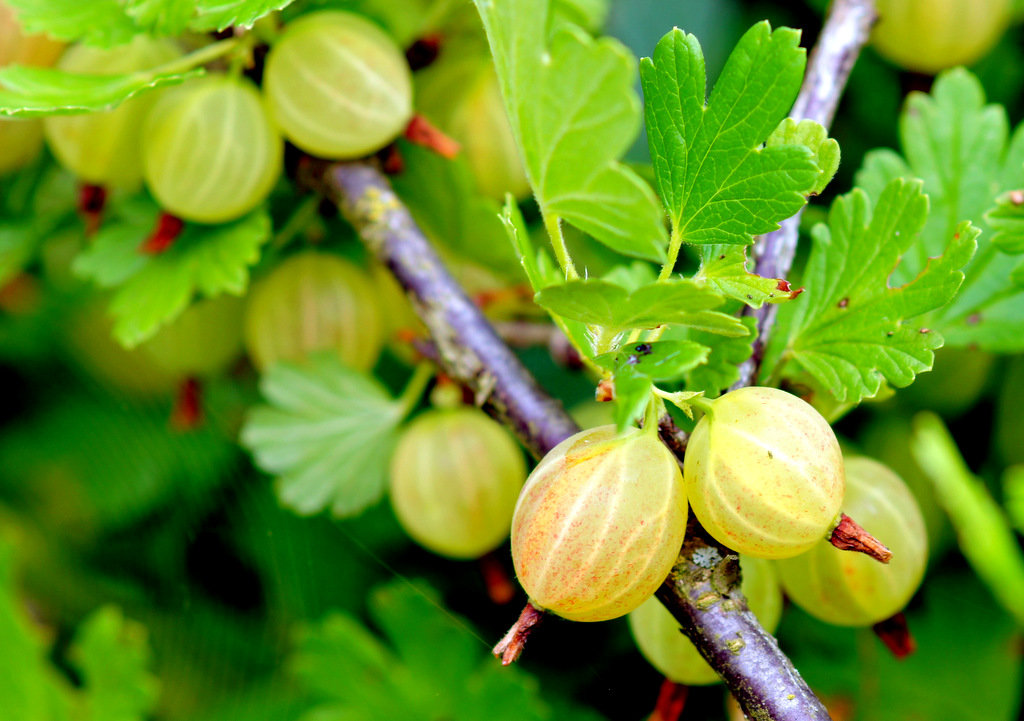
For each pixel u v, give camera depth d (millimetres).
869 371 267
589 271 330
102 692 348
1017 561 258
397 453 317
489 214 318
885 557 254
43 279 348
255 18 272
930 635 320
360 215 292
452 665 331
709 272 259
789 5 338
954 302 290
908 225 269
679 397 257
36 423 361
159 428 353
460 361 279
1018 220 274
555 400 276
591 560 251
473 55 320
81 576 369
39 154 326
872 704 318
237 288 300
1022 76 330
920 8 315
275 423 325
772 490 252
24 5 288
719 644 258
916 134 297
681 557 260
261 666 362
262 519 344
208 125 295
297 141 297
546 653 325
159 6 280
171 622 367
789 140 260
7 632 350
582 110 252
